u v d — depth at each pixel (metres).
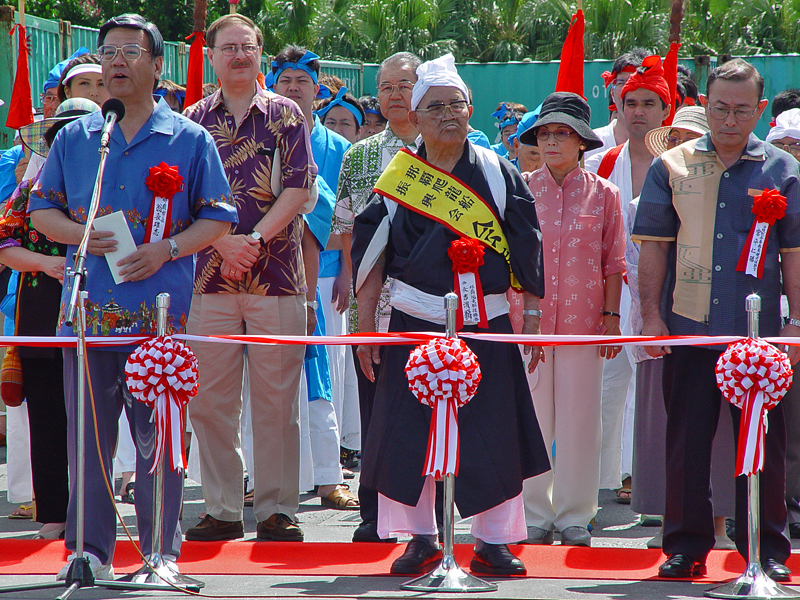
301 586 7.40
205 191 7.71
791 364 7.61
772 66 23.38
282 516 9.27
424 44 51.78
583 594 7.12
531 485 9.25
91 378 7.46
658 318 7.87
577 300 9.32
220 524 9.21
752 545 7.16
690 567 7.62
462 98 7.85
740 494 7.50
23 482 10.40
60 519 9.03
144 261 7.29
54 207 7.61
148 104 7.64
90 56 10.62
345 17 51.78
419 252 7.81
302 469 10.78
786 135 11.66
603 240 9.50
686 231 7.80
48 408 8.98
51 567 8.00
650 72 10.83
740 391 7.13
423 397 7.29
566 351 9.24
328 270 11.92
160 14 49.00
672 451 7.73
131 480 11.95
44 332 8.97
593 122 23.88
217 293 9.20
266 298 9.20
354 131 14.75
